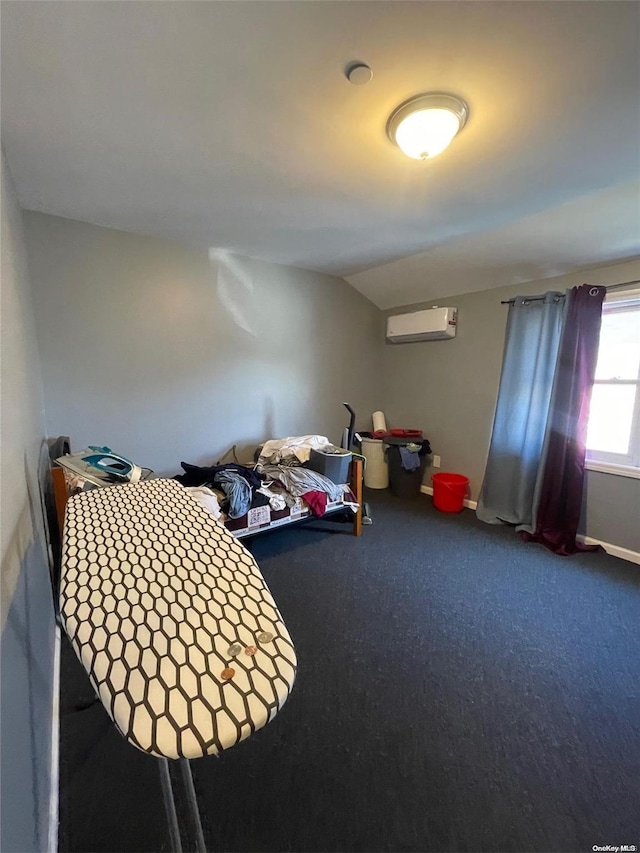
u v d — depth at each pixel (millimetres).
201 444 3418
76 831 1158
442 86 1333
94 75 1292
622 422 2873
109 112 1490
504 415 3375
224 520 2562
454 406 3922
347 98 1401
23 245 2340
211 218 2590
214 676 737
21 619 1097
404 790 1282
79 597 854
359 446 4449
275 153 1774
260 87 1349
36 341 2551
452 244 3035
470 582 2512
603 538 2936
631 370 2816
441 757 1391
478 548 2977
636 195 2141
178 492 1327
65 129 1599
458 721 1533
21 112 1487
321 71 1273
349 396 4387
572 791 1285
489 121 1523
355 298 4301
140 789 1273
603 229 2479
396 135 1540
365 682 1715
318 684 1701
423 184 2066
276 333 3752
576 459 2895
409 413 4359
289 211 2443
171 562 987
